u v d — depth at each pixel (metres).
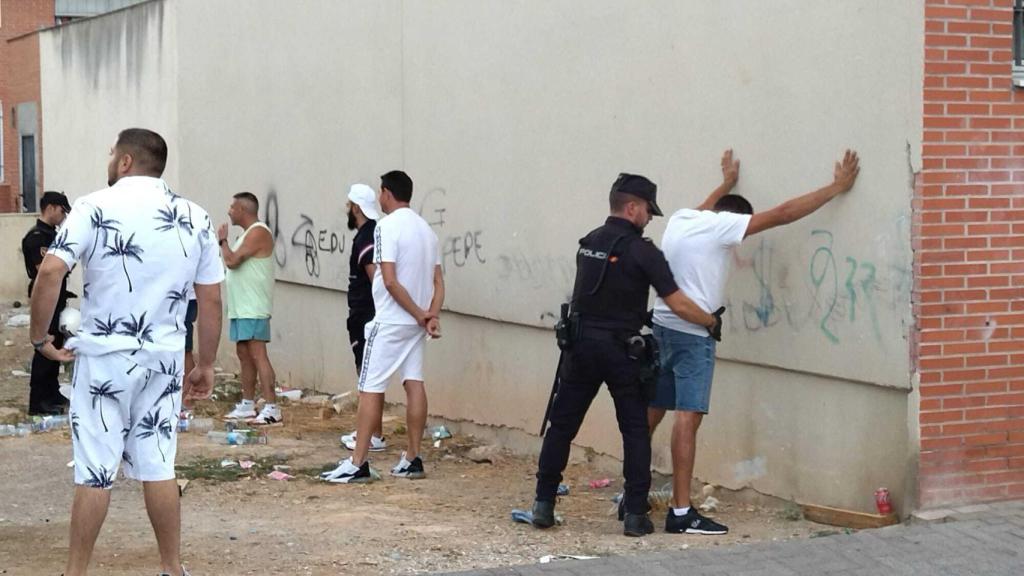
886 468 6.91
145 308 5.51
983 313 6.82
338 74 12.16
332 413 11.77
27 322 17.53
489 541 6.98
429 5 10.70
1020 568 6.07
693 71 8.05
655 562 6.27
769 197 7.54
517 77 9.65
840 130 7.05
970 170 6.75
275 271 13.50
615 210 7.06
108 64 18.06
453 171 10.48
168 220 5.57
